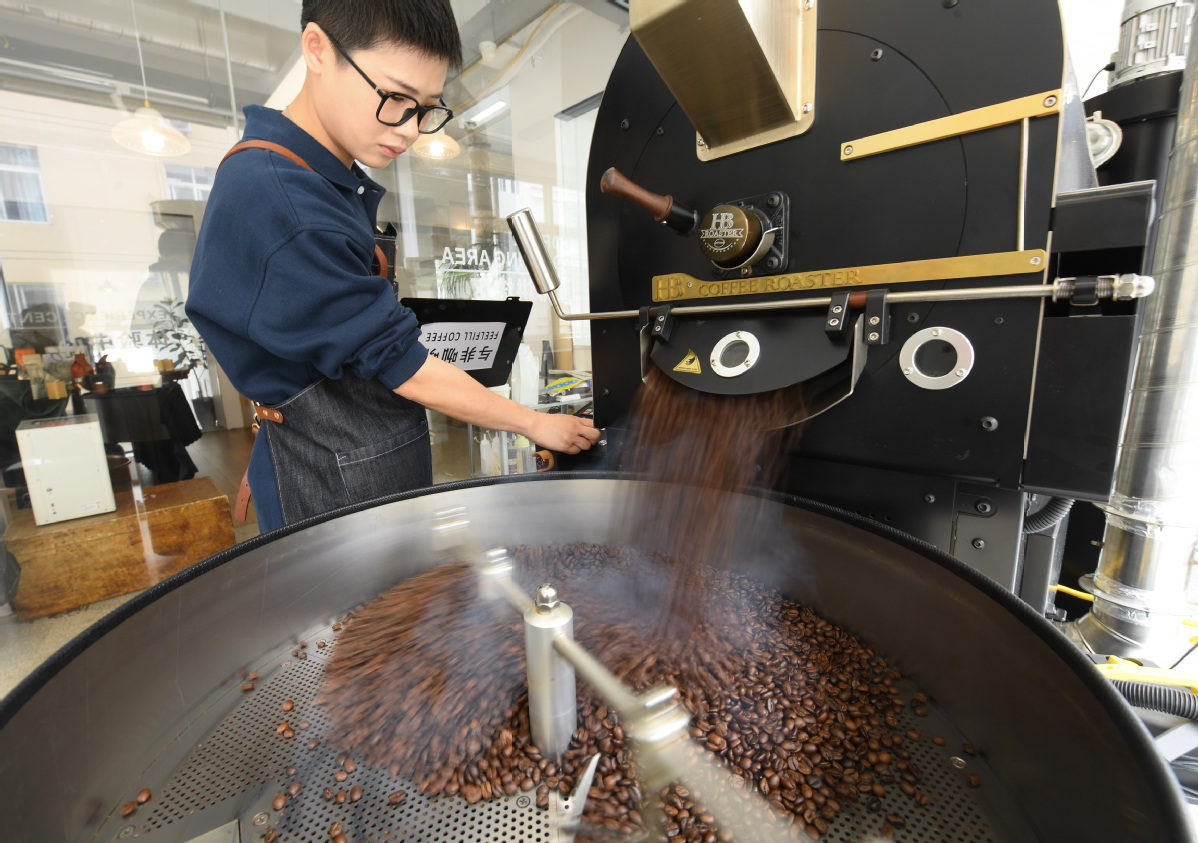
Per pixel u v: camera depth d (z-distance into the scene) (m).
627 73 0.87
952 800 0.46
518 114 3.83
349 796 0.49
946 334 0.61
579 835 0.45
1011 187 0.55
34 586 2.12
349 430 0.94
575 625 0.72
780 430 0.75
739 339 0.76
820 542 0.70
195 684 0.58
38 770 0.39
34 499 2.16
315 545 0.72
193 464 3.07
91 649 0.46
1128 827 0.32
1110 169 0.99
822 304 0.68
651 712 0.44
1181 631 0.70
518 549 0.92
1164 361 0.65
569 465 1.07
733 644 0.69
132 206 2.99
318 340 0.78
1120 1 1.59
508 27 3.55
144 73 2.90
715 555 0.84
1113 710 0.35
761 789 0.49
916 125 0.60
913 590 0.59
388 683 0.63
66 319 2.85
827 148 0.68
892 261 0.64
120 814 0.46
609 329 0.97
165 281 3.14
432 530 0.85
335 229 0.78
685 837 0.45
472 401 0.90
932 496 0.67
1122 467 0.71
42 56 2.63
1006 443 0.59
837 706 0.58
